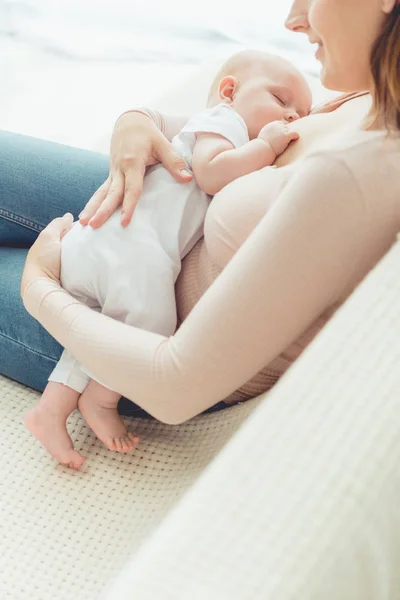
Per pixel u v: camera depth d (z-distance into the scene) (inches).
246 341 32.9
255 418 26.8
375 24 32.1
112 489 41.8
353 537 23.6
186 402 35.1
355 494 24.1
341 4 32.1
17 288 47.7
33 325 45.7
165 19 105.9
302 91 48.9
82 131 89.1
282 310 32.4
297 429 25.7
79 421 45.8
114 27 107.0
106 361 37.0
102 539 39.5
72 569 38.3
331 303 33.8
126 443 43.1
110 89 96.4
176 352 34.5
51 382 43.4
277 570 22.5
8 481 42.1
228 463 25.4
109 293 41.8
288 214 31.7
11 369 47.9
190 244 44.1
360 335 27.8
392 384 26.3
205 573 22.7
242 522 23.7
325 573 22.8
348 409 25.8
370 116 33.8
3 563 38.4
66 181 52.1
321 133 41.1
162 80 98.0
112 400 42.9
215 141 44.7
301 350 39.0
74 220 52.1
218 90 49.6
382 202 31.4
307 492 24.0
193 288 43.4
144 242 42.3
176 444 43.9
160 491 41.4
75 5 109.1
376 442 25.0
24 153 52.7
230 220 38.4
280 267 31.8
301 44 98.3
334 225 31.2
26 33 106.7
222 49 101.1
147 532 38.7
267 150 42.3
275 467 24.9
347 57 33.7
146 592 22.5
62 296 40.9
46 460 43.5
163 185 44.4
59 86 97.0
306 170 31.8
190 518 24.2
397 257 30.1
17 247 54.7
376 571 24.6
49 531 39.8
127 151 45.1
